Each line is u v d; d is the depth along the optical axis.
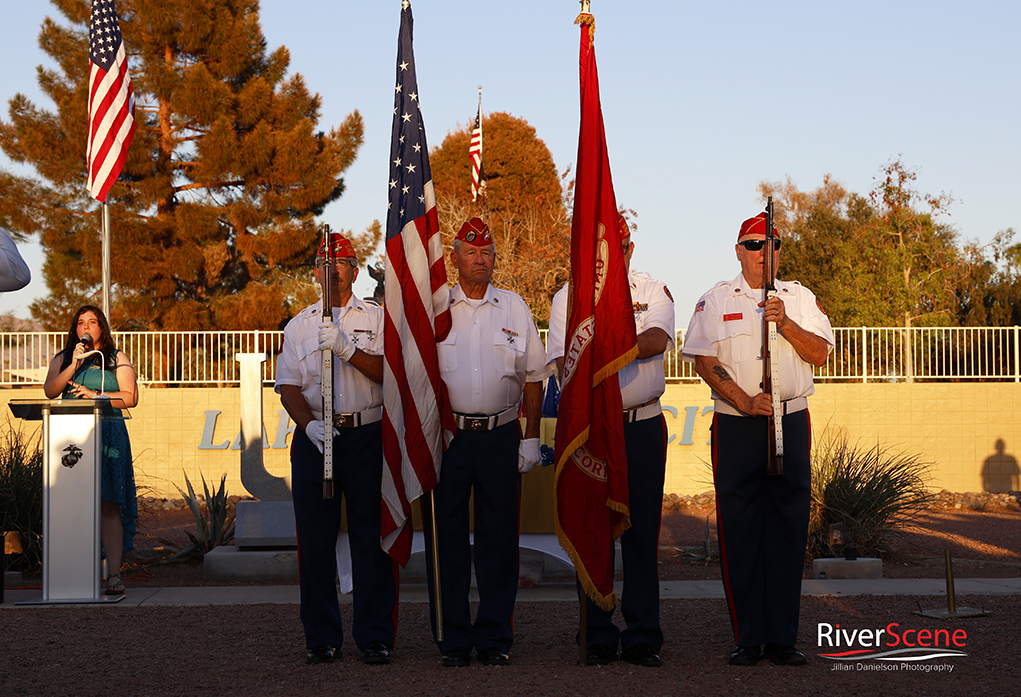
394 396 5.12
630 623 5.09
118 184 23.72
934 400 17.50
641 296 5.35
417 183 5.34
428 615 6.49
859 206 33.78
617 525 5.05
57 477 6.64
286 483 8.53
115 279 23.17
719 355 5.26
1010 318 25.75
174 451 17.00
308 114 25.89
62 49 23.67
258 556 8.12
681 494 16.73
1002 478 17.52
